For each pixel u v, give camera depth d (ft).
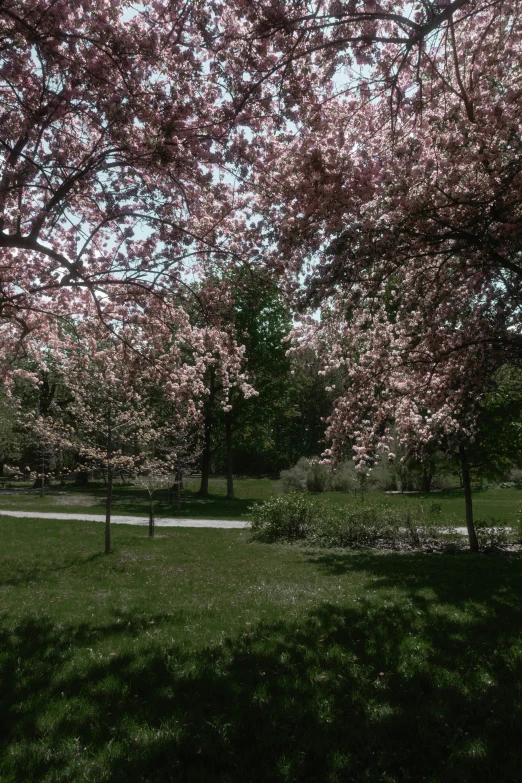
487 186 28.17
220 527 73.41
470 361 33.17
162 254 34.19
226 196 32.04
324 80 24.34
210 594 33.04
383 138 28.07
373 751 13.14
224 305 37.01
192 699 15.96
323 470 119.24
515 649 20.22
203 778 11.89
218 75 24.50
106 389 51.52
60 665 19.15
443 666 18.71
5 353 44.27
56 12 22.58
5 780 11.64
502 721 14.37
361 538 58.59
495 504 89.04
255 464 194.08
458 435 43.78
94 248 35.99
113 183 32.14
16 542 56.54
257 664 18.95
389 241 25.61
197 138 26.73
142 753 12.84
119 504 107.04
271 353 118.21
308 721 14.56
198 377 41.52
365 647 20.92
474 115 27.04
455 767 12.25
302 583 36.27
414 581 35.53
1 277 33.83
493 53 28.07
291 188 26.89
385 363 38.19
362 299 29.22
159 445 66.64
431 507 59.52
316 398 174.50
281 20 20.85
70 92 25.40
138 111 25.44
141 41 23.43
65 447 53.67
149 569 42.80
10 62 23.77
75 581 38.06
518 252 28.60
